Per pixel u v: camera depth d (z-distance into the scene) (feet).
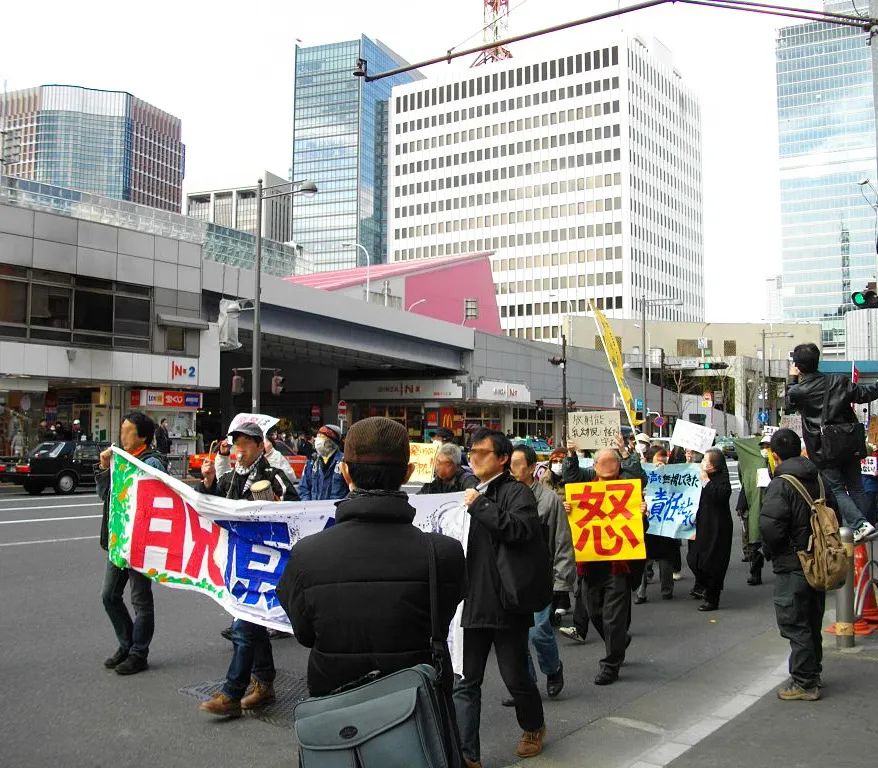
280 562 18.11
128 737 16.84
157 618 27.81
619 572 21.63
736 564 44.50
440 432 36.81
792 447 20.18
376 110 578.25
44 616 27.09
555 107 412.98
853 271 579.89
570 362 211.82
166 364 114.93
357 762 8.16
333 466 26.99
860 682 20.99
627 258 391.86
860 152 581.53
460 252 431.43
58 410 109.91
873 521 29.30
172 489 19.11
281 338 135.85
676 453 49.39
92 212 109.60
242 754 16.05
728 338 289.12
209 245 130.21
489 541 15.53
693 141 480.64
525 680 15.83
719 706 19.60
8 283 98.68
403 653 8.93
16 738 16.66
